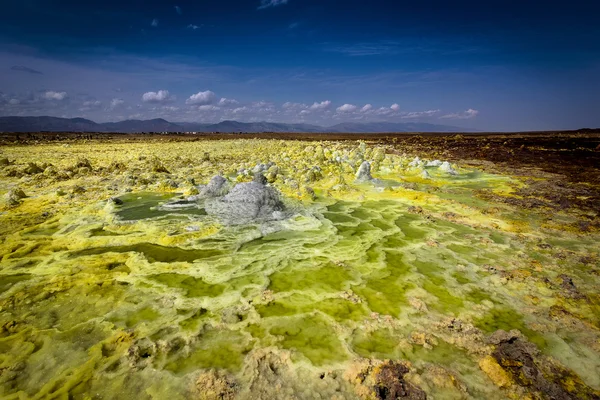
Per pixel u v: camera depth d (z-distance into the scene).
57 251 8.80
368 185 17.06
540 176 21.19
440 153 34.78
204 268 8.01
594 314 6.46
